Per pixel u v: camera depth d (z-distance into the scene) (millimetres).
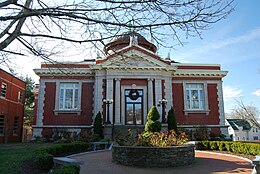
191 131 23484
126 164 11383
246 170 10344
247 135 52312
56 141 21516
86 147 17297
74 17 4992
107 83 23734
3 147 16891
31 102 42594
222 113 25859
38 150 11008
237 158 13734
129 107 24266
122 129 22078
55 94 24891
